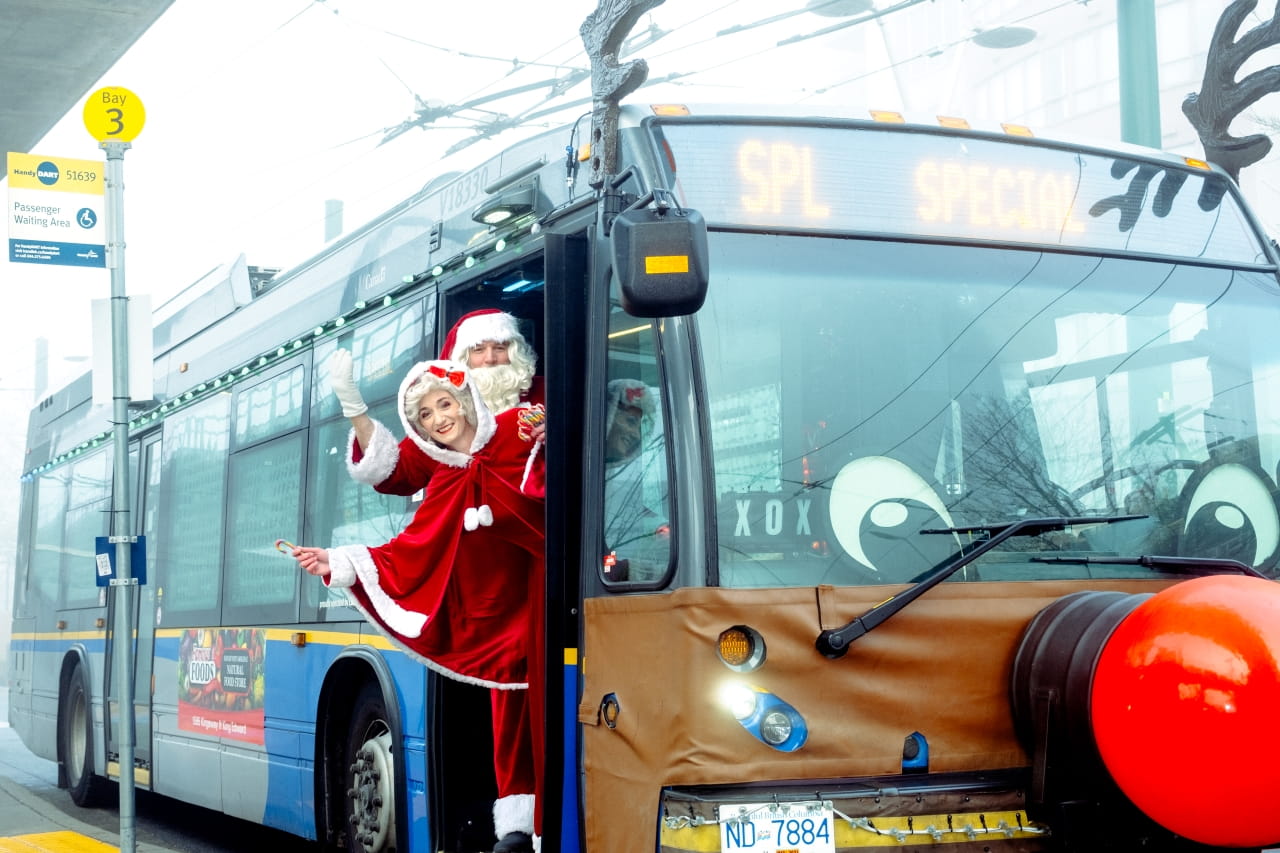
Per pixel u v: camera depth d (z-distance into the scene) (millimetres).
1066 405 4988
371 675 7023
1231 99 5746
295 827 7617
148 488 10766
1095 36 29875
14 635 14344
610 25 5023
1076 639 4293
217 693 8852
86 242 8336
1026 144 5293
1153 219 5395
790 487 4574
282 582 8023
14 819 11336
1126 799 4250
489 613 5555
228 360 9359
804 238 4895
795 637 4367
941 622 4492
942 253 5023
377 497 6883
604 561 4875
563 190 5566
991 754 4480
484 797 6250
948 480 4758
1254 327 5398
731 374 4629
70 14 18297
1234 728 3830
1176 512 5012
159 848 9688
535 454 5527
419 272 6812
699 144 4953
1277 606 3928
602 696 4754
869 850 4230
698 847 4191
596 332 5074
